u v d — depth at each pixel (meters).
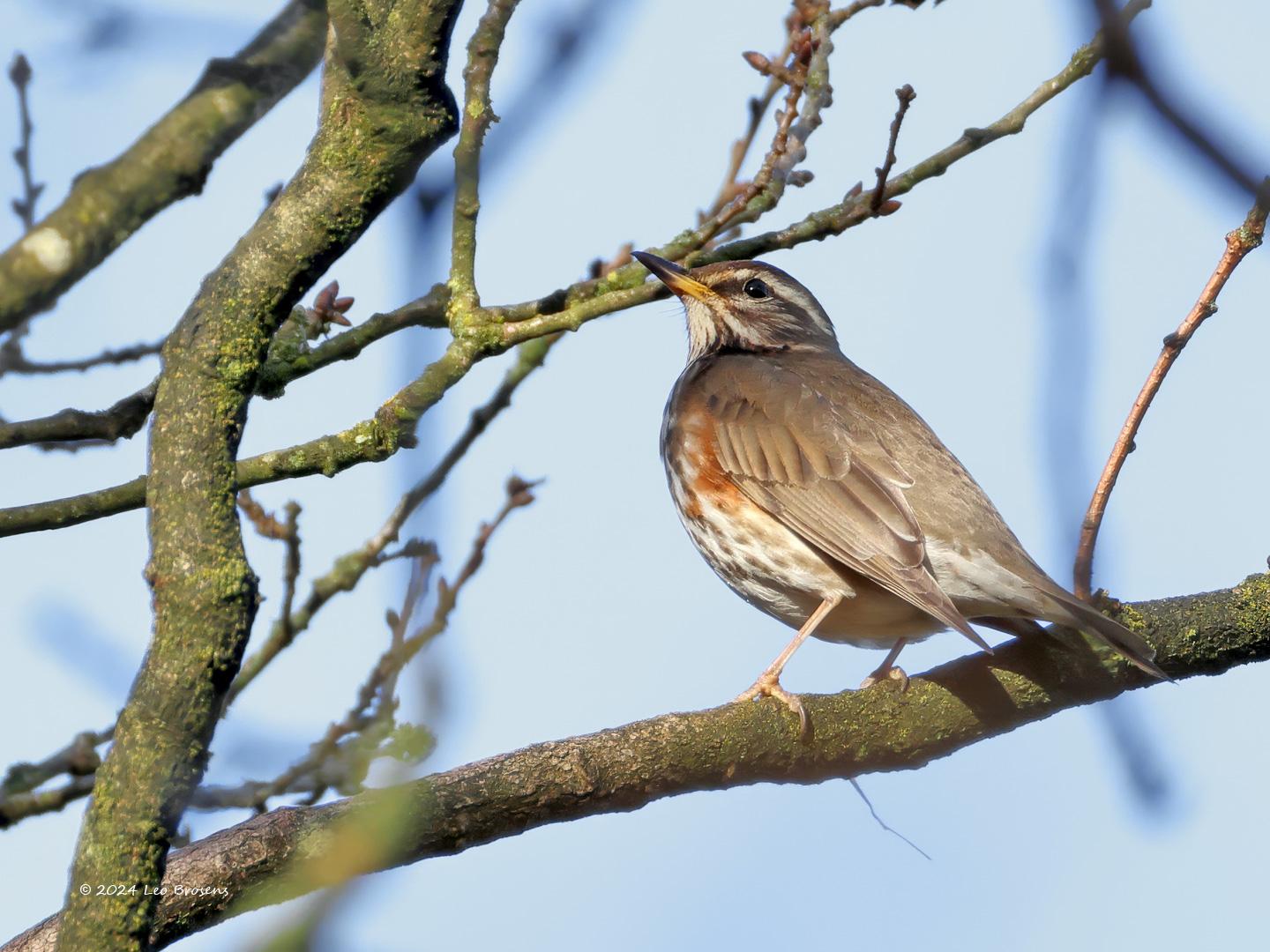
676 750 10.55
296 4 9.42
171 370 8.18
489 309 11.26
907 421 14.45
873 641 14.75
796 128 12.89
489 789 9.79
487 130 10.86
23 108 12.20
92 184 9.04
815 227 12.28
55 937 9.26
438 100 8.31
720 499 14.52
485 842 9.88
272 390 11.80
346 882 7.09
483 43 10.66
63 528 11.32
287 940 6.84
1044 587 12.07
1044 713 11.95
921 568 12.93
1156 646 12.09
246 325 8.26
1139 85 5.04
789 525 14.02
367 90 8.20
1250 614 12.27
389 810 9.04
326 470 11.12
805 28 13.12
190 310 8.27
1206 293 11.06
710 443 14.63
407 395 10.91
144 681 7.73
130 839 7.58
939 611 12.39
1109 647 11.51
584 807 10.19
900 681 11.69
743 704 11.05
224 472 8.03
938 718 11.61
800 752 11.14
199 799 9.49
